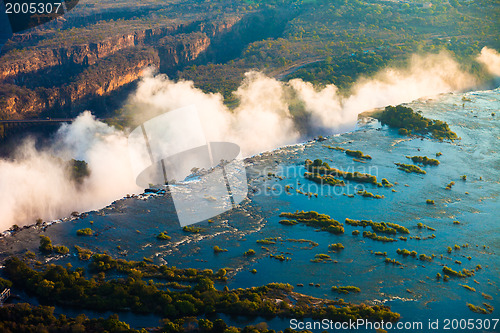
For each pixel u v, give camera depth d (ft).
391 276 561.84
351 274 563.89
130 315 493.36
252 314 490.90
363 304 509.35
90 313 497.87
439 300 525.75
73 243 613.93
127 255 592.60
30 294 524.93
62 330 457.68
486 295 534.78
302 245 614.34
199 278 540.52
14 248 602.85
